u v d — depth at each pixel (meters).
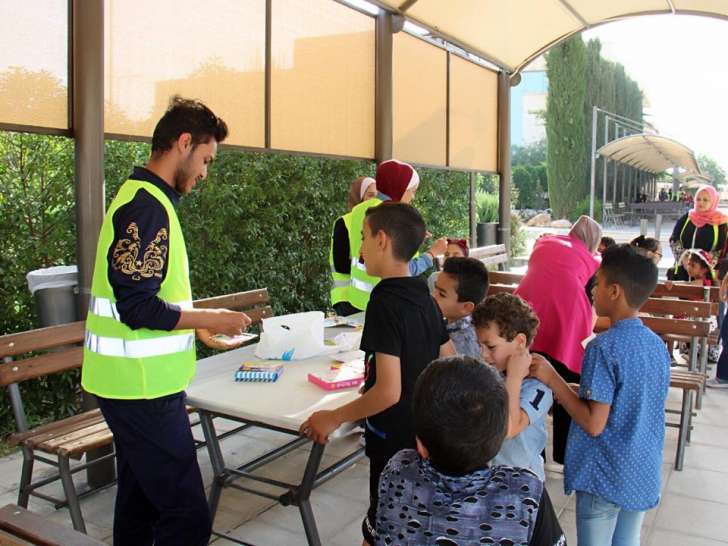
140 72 3.79
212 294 6.01
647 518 3.33
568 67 30.20
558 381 2.09
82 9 3.32
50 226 4.89
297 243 6.85
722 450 4.21
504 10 6.53
